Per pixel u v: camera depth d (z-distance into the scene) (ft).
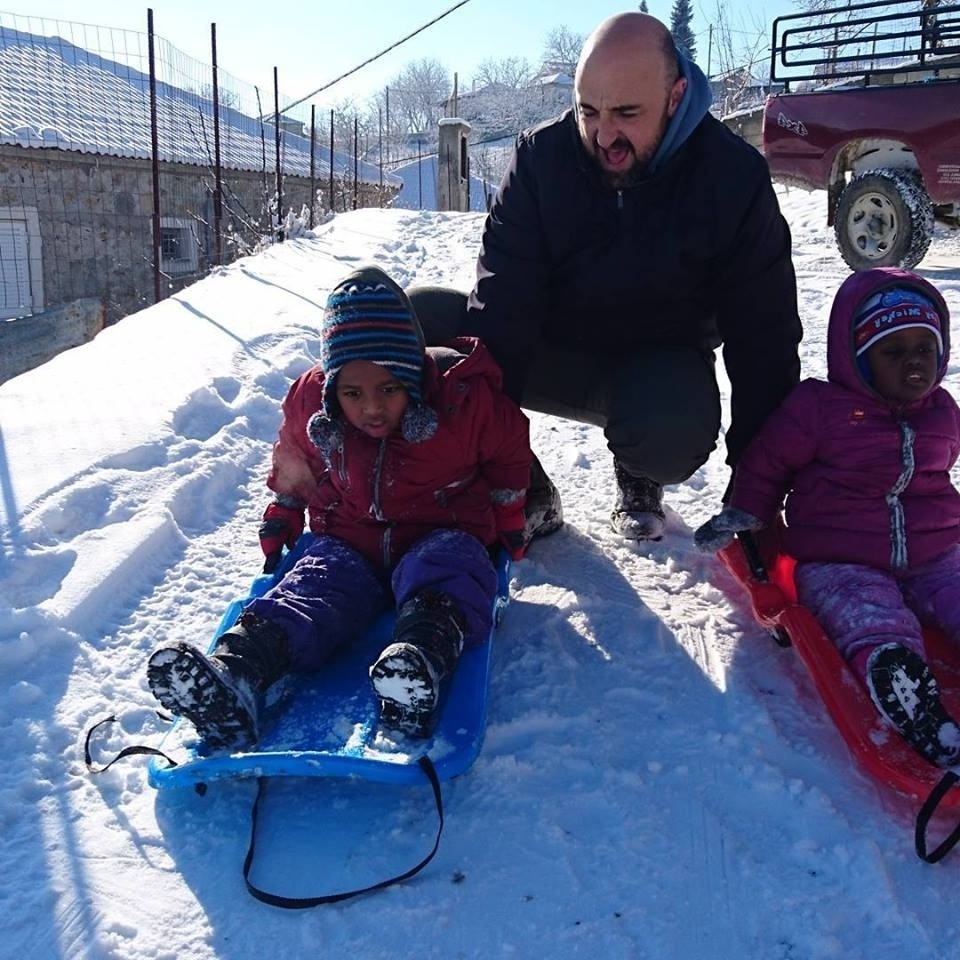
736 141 5.85
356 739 4.67
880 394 5.74
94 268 30.12
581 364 7.06
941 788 4.29
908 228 16.79
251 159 36.50
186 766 4.46
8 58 35.70
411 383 5.42
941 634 5.64
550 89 133.39
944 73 18.44
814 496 5.84
